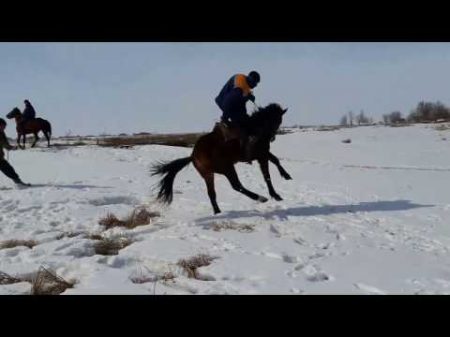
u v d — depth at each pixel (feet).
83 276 21.40
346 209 35.24
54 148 88.79
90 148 88.07
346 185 48.34
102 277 20.72
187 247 25.34
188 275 21.18
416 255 23.45
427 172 58.44
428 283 19.24
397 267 21.36
